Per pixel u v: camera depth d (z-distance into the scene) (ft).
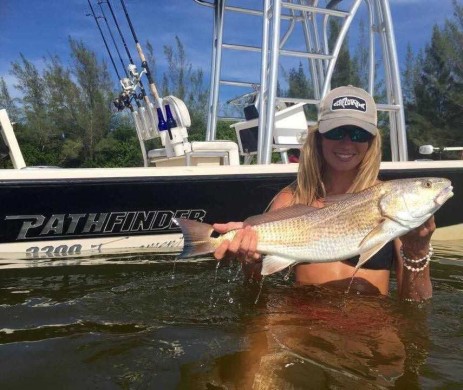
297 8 19.61
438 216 19.39
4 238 13.98
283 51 20.16
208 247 8.85
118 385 6.47
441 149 38.45
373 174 10.33
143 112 20.12
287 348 7.47
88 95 85.20
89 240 14.93
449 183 8.69
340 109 9.86
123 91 20.21
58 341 7.89
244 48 24.67
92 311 9.36
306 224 8.92
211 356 7.25
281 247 8.90
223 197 16.05
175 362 7.09
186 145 17.88
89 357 7.29
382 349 7.48
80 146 83.71
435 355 7.32
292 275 11.75
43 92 84.33
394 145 21.86
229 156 18.71
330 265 10.14
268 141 18.22
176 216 15.67
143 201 15.10
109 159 86.89
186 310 9.34
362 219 8.80
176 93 85.76
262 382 6.47
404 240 9.34
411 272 9.51
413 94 87.15
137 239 15.48
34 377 6.70
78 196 14.33
